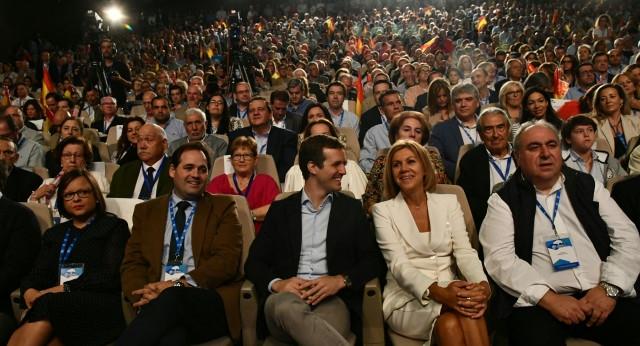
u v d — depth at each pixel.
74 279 2.81
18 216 3.02
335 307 2.56
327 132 3.99
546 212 2.61
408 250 2.75
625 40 9.38
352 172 3.85
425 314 2.50
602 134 4.86
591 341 2.45
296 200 2.83
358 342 2.63
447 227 2.75
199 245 2.79
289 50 15.57
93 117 8.30
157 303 2.40
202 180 2.85
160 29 23.41
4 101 9.04
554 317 2.43
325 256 2.75
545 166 2.54
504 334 2.64
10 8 16.91
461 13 20.45
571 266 2.50
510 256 2.57
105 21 20.28
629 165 3.91
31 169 4.47
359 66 12.70
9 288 2.92
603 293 2.42
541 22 16.23
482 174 3.62
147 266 2.82
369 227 2.80
